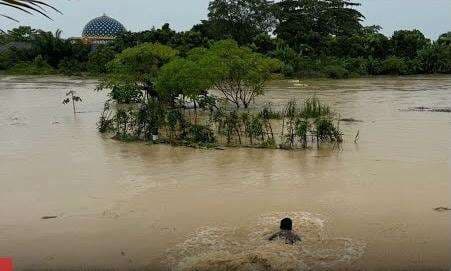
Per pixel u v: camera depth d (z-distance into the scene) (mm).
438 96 37125
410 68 67688
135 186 13516
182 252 9289
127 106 30844
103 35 87875
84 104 32562
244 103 30000
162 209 11641
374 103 32344
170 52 31641
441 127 22281
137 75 31594
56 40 73062
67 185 13711
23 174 14898
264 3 79000
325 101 33844
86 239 9984
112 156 17062
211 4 77938
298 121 18844
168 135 20094
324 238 9742
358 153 17031
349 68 65125
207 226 10531
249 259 8820
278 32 77625
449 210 11289
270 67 30500
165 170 15125
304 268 8492
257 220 10797
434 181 13609
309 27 78812
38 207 11945
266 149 17703
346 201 12008
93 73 63938
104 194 12852
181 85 23891
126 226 10633
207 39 68250
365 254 9031
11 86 48719
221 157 16641
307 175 14328
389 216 10961
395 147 17984
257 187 13242
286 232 9727
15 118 26516
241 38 75625
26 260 9070
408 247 9328
